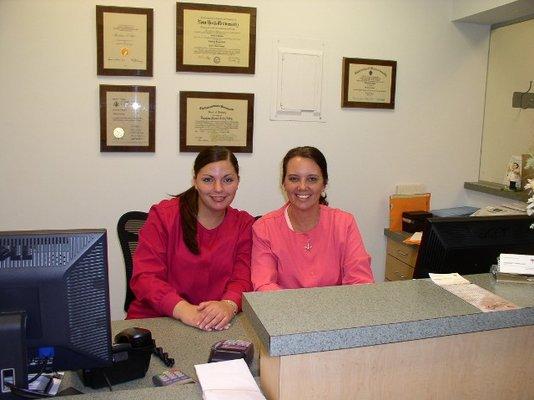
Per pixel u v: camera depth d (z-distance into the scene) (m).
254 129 2.97
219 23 2.80
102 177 2.80
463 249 1.36
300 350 0.88
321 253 1.87
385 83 3.12
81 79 2.70
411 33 3.15
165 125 2.84
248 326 1.56
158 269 1.78
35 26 2.61
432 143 3.30
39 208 2.75
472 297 1.09
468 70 3.29
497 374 1.10
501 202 3.13
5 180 2.69
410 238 2.86
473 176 3.42
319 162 1.83
